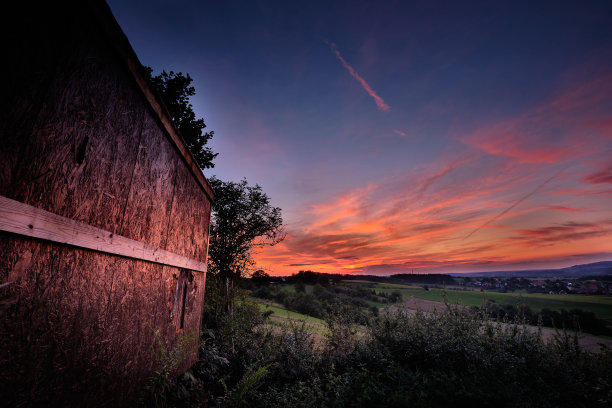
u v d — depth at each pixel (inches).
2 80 54.1
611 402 184.5
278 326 377.4
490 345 259.9
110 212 94.6
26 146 60.6
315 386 199.2
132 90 105.9
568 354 259.0
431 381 211.6
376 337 291.0
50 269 70.1
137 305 115.1
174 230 156.2
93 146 84.3
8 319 58.3
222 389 205.6
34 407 64.7
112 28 87.1
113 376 96.7
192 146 367.9
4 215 54.3
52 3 65.9
